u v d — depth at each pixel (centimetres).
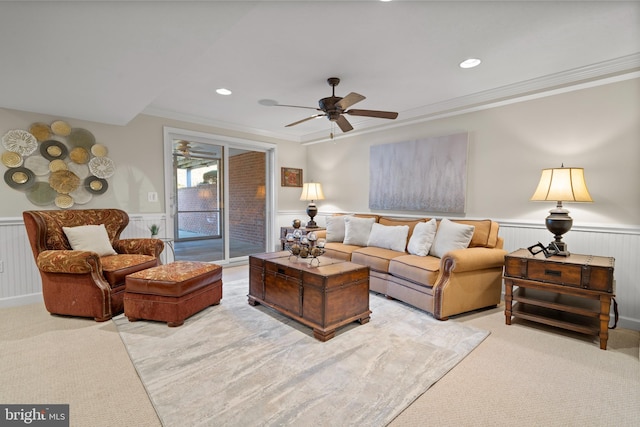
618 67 254
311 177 578
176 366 194
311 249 282
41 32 173
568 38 222
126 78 239
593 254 276
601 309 220
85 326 255
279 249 555
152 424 146
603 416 152
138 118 387
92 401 161
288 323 263
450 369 193
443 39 224
